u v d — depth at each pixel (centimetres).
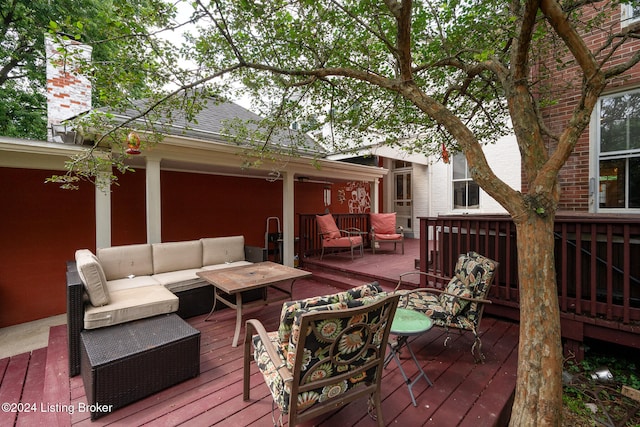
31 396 218
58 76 436
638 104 359
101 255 344
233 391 212
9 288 376
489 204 665
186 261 405
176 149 404
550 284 159
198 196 575
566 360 273
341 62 301
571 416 215
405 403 196
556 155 164
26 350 304
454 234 377
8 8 738
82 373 225
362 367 159
